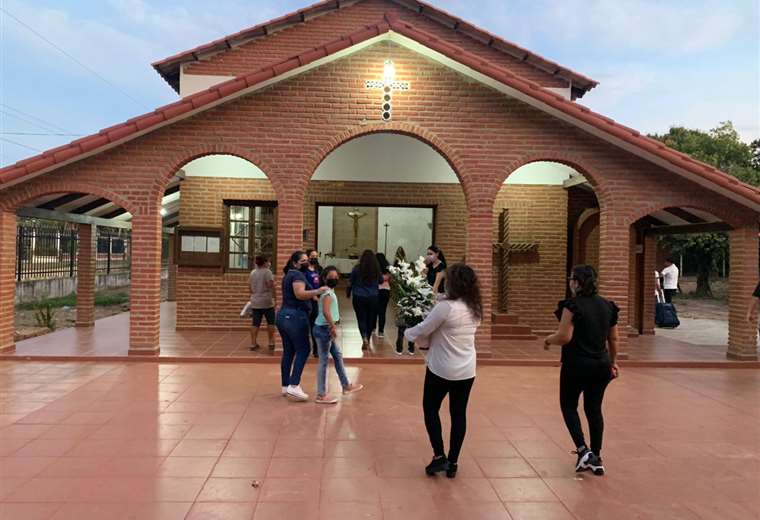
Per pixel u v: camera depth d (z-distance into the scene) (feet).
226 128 31.45
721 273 107.76
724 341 41.52
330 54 30.37
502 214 41.42
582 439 16.42
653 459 17.75
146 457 17.07
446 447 18.33
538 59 41.93
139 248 31.09
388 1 43.06
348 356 31.99
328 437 19.10
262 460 16.97
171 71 42.73
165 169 31.17
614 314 16.78
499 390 26.14
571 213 44.52
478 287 16.14
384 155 43.32
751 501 14.83
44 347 33.68
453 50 30.35
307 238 44.21
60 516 13.35
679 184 32.89
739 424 21.53
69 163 30.55
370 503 14.26
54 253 67.92
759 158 103.60
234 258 42.52
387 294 38.17
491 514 13.79
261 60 42.24
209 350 33.19
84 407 22.15
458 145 32.27
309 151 31.83
